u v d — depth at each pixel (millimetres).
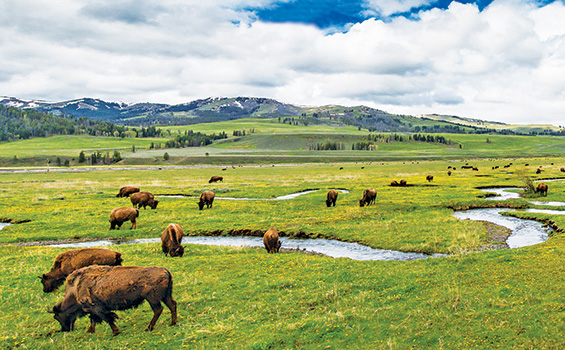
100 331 11078
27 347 10219
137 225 30766
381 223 28609
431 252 20875
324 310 11883
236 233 28578
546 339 8820
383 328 10281
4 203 44656
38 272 17188
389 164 149125
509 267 14312
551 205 35156
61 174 109000
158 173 110625
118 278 10398
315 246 23844
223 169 130250
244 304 12781
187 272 16969
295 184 65625
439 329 9930
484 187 53500
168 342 10180
